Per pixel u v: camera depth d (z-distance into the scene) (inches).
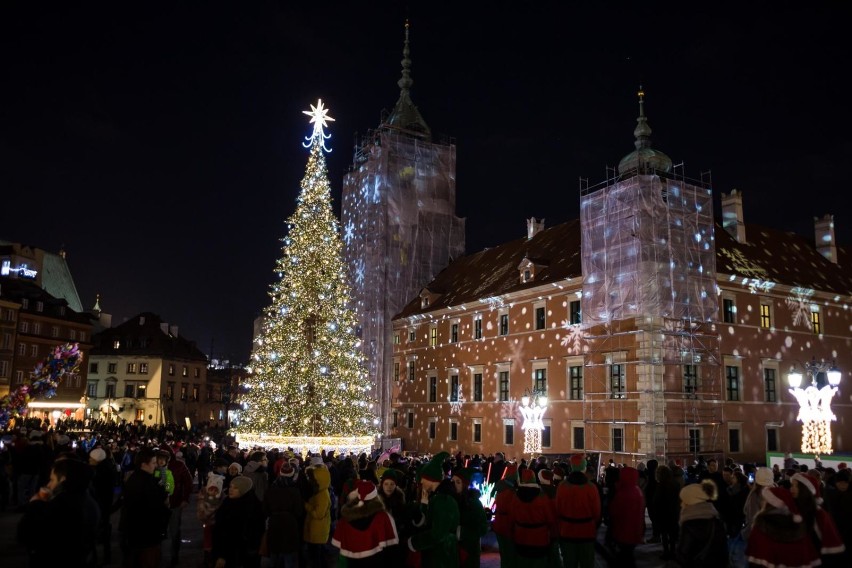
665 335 1732.3
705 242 1849.2
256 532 467.2
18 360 3166.8
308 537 529.3
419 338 2684.5
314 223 1758.1
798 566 377.1
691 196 1854.1
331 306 1737.2
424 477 424.5
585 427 1852.9
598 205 1895.9
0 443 1034.1
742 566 636.1
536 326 2111.2
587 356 1879.9
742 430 1829.5
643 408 1694.1
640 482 784.9
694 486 395.2
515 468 815.1
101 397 4042.8
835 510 492.1
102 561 621.0
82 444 1299.2
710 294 1825.8
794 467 800.3
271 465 841.5
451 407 2443.4
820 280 2164.1
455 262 2965.1
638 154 1966.0
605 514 802.2
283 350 1685.5
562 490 513.3
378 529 375.9
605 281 1828.2
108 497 599.5
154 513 446.0
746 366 1877.5
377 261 2883.9
